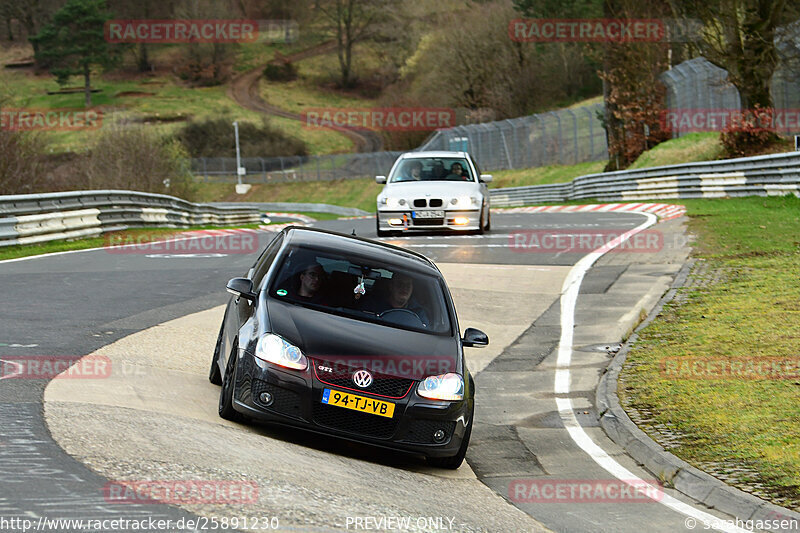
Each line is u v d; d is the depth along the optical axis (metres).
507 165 158.75
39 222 47.91
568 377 23.97
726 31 78.94
